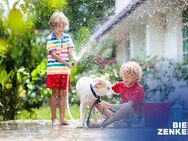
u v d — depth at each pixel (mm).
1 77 9172
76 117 10922
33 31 9555
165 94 10148
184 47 11664
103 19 14156
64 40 7723
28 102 9750
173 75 10367
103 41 12391
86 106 6664
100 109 6645
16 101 9461
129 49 13750
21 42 9312
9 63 9336
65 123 7473
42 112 12141
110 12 14477
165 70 10578
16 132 5941
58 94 7660
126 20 12773
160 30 12773
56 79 7566
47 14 8125
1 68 9211
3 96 9352
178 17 11805
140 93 6566
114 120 6488
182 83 10281
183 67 10438
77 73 10812
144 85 10258
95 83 6543
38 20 9195
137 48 13773
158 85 10273
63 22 7645
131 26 13156
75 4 13617
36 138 5148
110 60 11812
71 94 10773
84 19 13727
